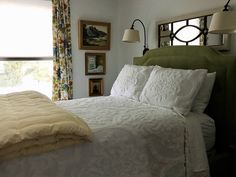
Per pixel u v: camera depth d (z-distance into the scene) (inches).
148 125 67.4
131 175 60.4
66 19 138.7
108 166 57.6
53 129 50.5
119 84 112.0
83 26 145.1
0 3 125.1
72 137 52.9
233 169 75.0
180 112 77.4
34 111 62.9
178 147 70.3
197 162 71.7
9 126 50.5
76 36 145.3
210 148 81.4
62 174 51.7
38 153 49.8
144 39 137.7
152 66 108.1
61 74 139.4
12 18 129.0
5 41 128.7
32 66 138.2
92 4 148.8
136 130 64.4
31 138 48.3
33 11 133.6
